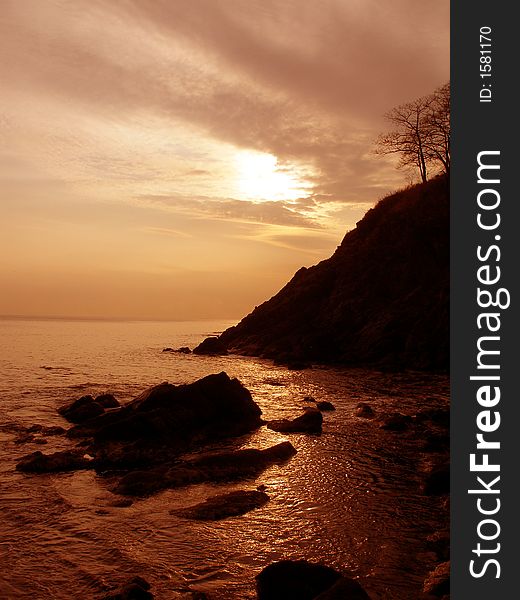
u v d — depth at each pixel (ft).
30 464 48.29
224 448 57.57
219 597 26.84
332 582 25.57
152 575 29.09
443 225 166.40
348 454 54.65
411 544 33.32
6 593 26.91
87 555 31.40
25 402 82.53
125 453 51.98
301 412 78.07
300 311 188.44
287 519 37.27
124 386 102.06
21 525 35.70
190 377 118.93
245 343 191.62
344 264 192.13
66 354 178.70
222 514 37.68
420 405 83.46
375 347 148.56
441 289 150.71
